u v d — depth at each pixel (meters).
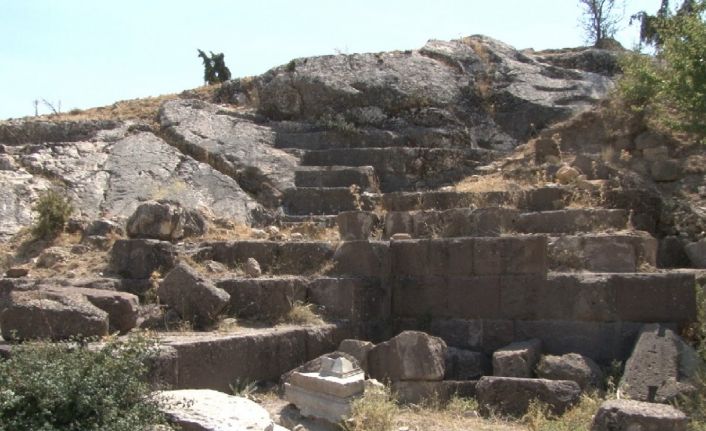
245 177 14.50
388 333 10.11
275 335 8.48
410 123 16.59
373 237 11.29
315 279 9.82
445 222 10.95
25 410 5.40
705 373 7.52
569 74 17.89
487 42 19.50
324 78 17.06
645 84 14.02
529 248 9.55
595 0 22.78
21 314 7.53
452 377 8.71
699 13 12.61
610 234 10.07
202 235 11.72
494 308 9.66
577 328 9.20
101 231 11.55
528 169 13.77
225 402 6.36
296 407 7.61
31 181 13.31
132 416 5.63
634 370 7.87
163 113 16.31
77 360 5.89
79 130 15.71
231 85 19.03
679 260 11.20
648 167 13.34
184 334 8.29
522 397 7.64
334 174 14.45
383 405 7.15
